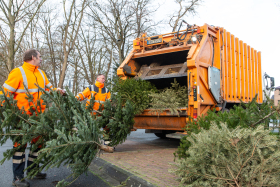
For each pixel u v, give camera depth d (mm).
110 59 23047
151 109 6027
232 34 7656
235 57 7824
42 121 3039
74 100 3441
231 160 2209
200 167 2303
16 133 3051
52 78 26047
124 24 19750
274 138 2176
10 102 3107
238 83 7961
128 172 3672
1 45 15148
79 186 3398
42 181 3598
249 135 2191
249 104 3039
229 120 2793
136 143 7449
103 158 4746
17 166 3328
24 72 3475
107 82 6309
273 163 2105
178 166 2434
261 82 9953
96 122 3285
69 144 2678
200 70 5871
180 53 7062
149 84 6797
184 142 3066
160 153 5309
